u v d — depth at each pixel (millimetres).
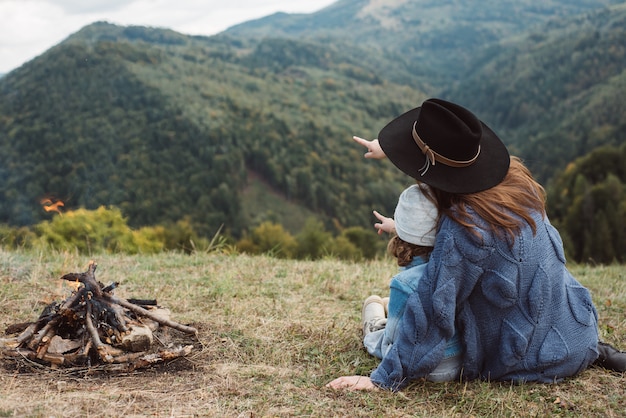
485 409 2797
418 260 2988
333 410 2727
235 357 3391
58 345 3182
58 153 147750
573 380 3070
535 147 161750
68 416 2475
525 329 2854
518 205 2791
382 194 145250
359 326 4004
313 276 5445
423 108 2744
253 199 142375
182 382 2992
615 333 3975
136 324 3328
